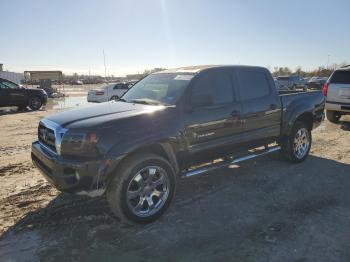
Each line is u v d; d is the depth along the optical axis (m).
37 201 4.51
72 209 4.27
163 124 4.04
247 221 3.99
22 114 15.02
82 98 28.78
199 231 3.75
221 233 3.71
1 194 4.75
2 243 3.49
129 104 4.58
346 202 4.54
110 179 3.69
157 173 4.01
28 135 9.47
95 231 3.74
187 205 4.44
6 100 16.28
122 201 3.69
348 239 3.57
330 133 9.28
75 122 3.76
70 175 3.58
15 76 44.16
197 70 4.73
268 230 3.77
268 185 5.16
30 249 3.39
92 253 3.31
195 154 4.48
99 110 4.23
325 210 4.28
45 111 16.48
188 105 4.37
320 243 3.49
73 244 3.48
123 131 3.72
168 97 4.46
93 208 4.30
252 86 5.37
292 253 3.31
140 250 3.37
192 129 4.36
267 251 3.34
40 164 4.16
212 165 4.83
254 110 5.25
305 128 6.30
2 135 9.45
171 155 4.19
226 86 4.95
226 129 4.82
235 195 4.77
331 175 5.64
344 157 6.77
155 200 4.01
